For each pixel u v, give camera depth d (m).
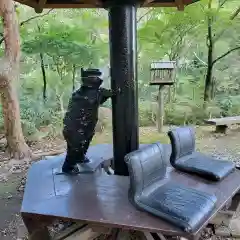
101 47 6.29
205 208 1.60
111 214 1.62
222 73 7.17
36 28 6.18
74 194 1.89
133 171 1.69
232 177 2.14
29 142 5.11
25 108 5.80
